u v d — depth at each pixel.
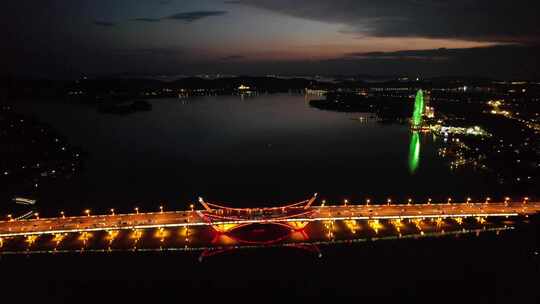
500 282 118.88
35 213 169.75
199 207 178.75
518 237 140.62
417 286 117.31
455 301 111.50
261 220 139.62
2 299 112.62
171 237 140.25
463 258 130.00
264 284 118.62
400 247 135.75
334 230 145.25
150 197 192.25
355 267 125.62
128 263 127.19
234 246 135.50
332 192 199.62
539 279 119.88
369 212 149.50
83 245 135.12
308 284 118.56
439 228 146.25
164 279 120.69
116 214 158.50
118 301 112.19
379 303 110.94
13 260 127.75
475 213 148.62
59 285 117.88
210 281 119.81
